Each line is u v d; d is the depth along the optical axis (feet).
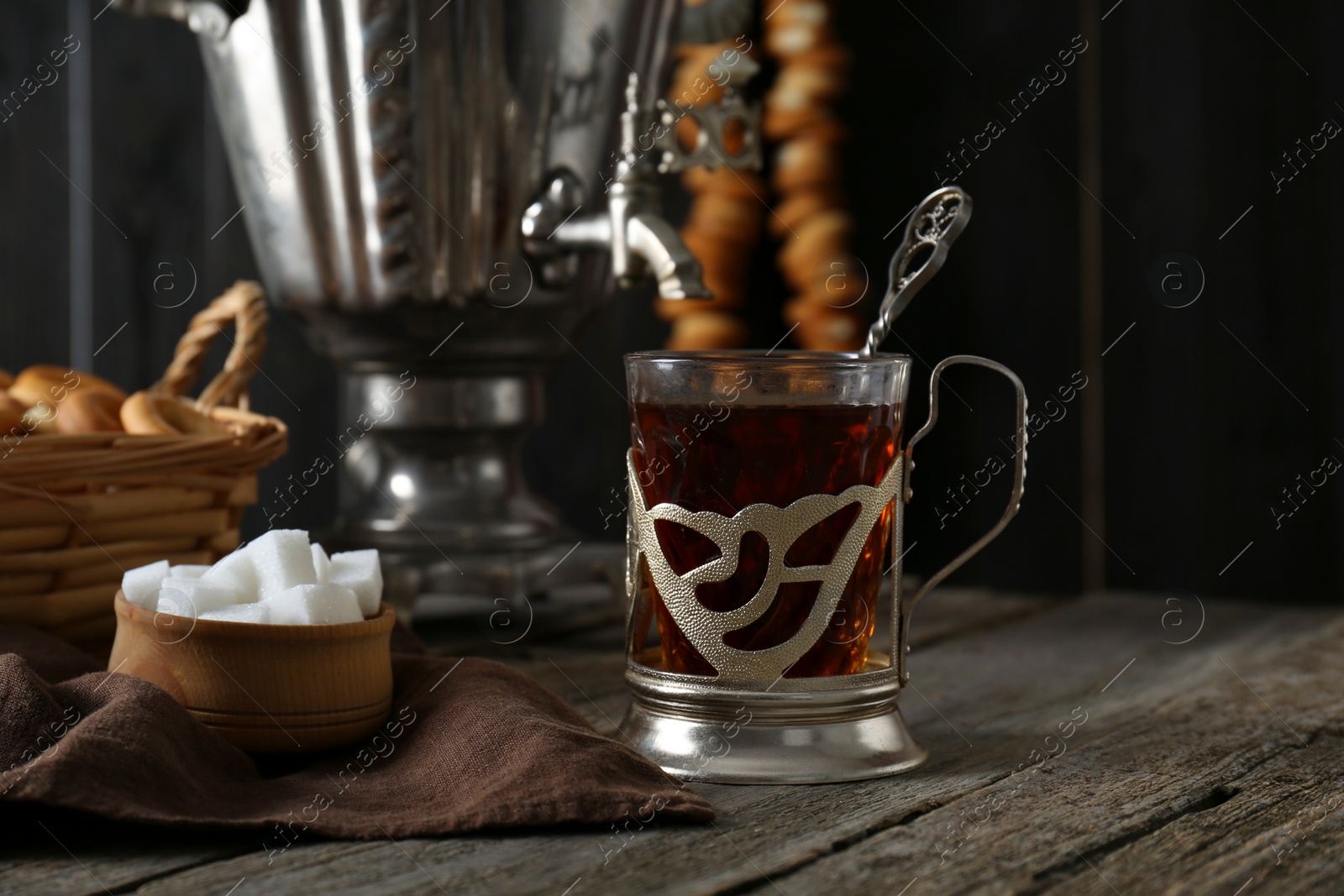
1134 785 2.42
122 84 4.21
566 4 2.95
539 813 2.27
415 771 2.36
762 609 2.41
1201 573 3.87
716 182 4.13
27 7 4.08
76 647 2.75
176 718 2.32
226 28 2.98
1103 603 3.42
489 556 3.07
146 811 2.23
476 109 2.94
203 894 2.16
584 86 2.99
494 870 2.20
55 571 2.70
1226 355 3.82
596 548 3.21
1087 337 3.91
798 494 2.41
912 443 2.49
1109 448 3.95
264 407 4.23
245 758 2.36
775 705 2.42
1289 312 3.75
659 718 2.47
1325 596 3.75
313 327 3.10
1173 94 3.83
